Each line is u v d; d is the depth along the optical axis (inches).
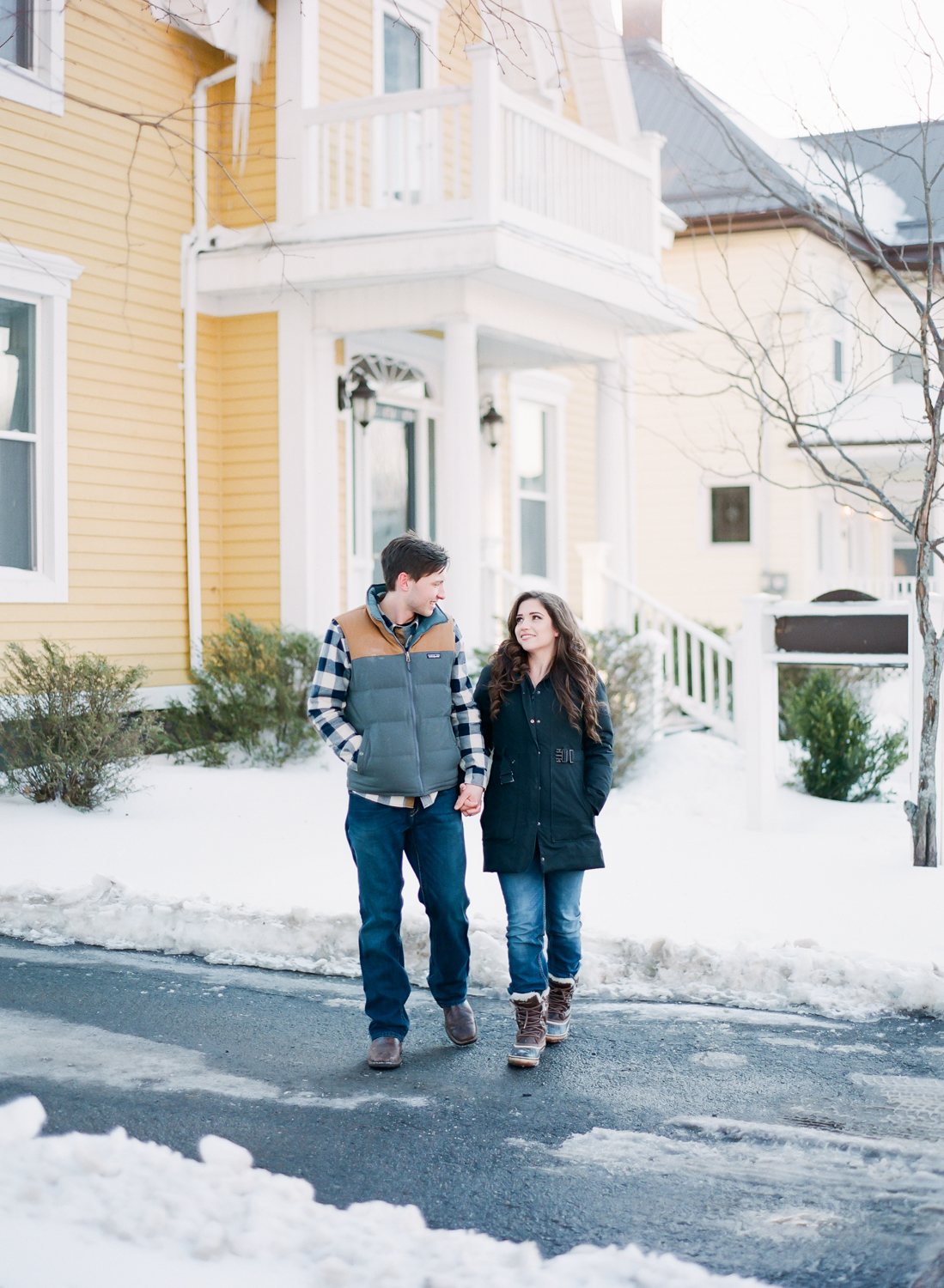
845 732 420.2
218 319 501.7
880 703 623.8
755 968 219.9
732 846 325.1
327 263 459.8
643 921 249.0
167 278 482.6
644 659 448.1
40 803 364.5
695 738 459.5
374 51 525.3
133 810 362.0
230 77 490.9
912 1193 141.6
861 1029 200.2
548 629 190.4
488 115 440.5
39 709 366.9
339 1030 201.9
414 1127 160.9
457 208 450.9
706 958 223.8
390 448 557.6
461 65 581.9
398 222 459.2
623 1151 153.6
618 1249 128.3
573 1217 135.8
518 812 188.5
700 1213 136.7
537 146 475.5
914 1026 201.2
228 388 500.4
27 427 442.0
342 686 189.3
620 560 574.9
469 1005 218.4
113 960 241.6
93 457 456.8
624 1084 177.2
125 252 466.6
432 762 187.2
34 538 443.2
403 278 458.6
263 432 494.6
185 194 489.7
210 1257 120.4
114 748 364.5
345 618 189.9
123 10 460.1
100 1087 174.2
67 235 448.1
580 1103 169.8
